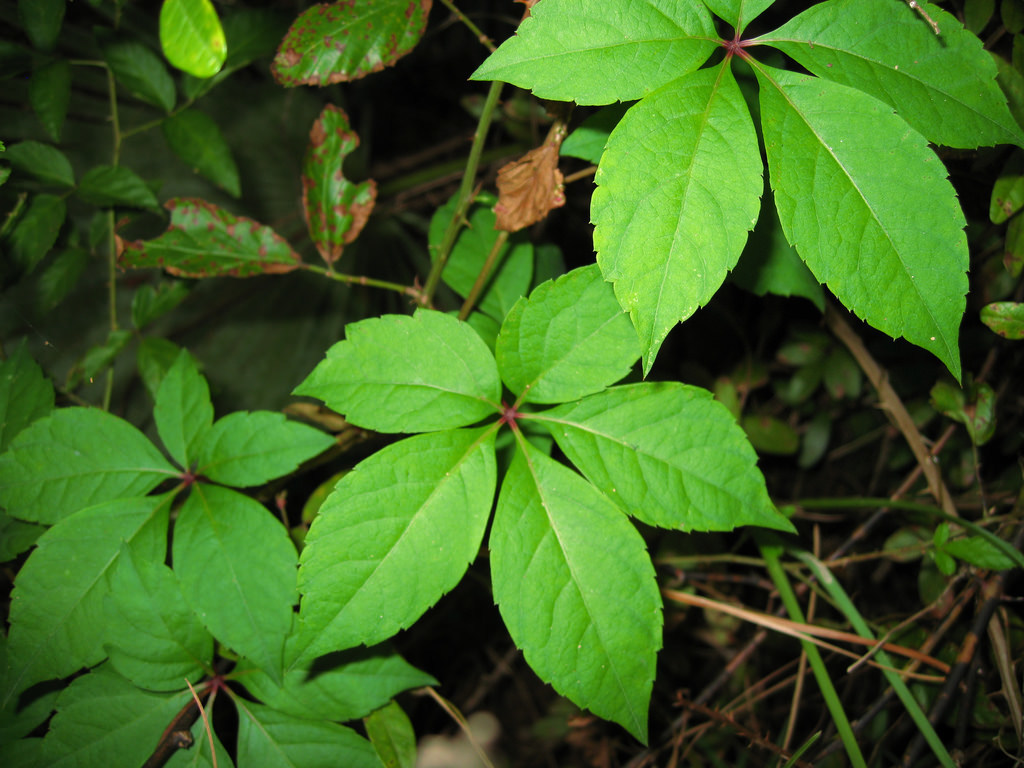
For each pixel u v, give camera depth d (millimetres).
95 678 281
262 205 503
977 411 367
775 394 494
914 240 222
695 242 218
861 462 507
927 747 379
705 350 494
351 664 292
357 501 256
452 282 344
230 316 483
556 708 498
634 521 399
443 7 568
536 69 226
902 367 444
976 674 335
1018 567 327
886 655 365
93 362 353
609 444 273
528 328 273
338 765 289
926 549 372
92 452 295
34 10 314
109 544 284
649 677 256
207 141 347
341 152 328
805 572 403
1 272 316
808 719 451
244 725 289
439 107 635
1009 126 235
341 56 303
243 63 350
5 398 303
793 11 352
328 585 250
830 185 224
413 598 254
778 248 315
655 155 221
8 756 285
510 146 520
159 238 329
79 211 424
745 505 266
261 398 481
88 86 420
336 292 515
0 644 296
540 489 267
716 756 421
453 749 502
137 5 462
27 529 297
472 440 271
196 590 274
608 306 273
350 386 270
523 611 256
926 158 224
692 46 232
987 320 322
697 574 407
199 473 295
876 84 235
